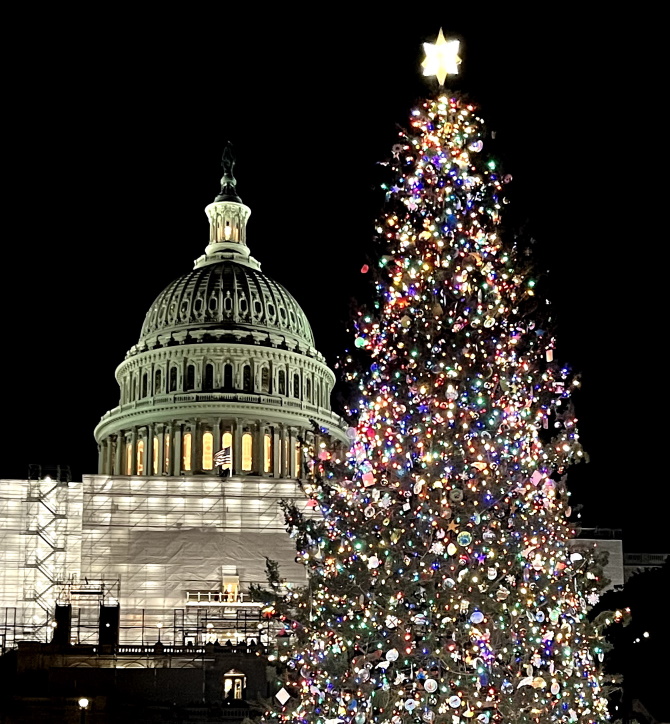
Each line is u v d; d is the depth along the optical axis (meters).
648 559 122.06
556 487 28.06
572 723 26.06
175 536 113.75
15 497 113.81
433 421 26.86
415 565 26.19
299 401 138.12
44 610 109.50
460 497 25.88
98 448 147.62
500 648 26.02
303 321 148.75
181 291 145.25
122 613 110.12
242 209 154.88
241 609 104.44
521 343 28.64
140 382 140.62
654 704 64.00
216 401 133.62
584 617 27.41
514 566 26.16
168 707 74.25
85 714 71.00
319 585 28.53
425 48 29.84
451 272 27.66
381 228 29.55
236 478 117.81
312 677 28.78
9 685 79.50
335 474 29.86
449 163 28.78
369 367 30.05
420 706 25.95
